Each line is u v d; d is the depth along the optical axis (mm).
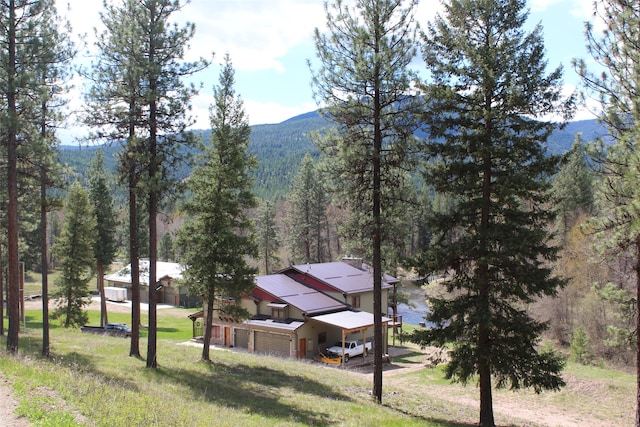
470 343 17250
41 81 19078
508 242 15672
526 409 23438
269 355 34906
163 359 24891
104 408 11375
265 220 73750
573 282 40188
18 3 18797
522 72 15812
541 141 15922
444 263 16641
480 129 16156
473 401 25156
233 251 24625
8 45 18922
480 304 16250
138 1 20344
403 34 17875
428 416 19047
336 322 35500
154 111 20484
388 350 40000
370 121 18422
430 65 17000
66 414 10398
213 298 25234
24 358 16078
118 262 107812
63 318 44750
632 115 13102
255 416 15336
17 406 10719
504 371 16297
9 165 19672
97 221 45031
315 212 69062
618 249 14141
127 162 20719
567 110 15555
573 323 40562
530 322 16844
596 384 25062
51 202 22734
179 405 14180
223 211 24328
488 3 15734
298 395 19938
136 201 23125
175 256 102000
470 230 17344
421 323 48312
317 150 19094
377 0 17625
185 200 23531
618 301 16328
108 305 65000
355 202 19203
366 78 17438
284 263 82188
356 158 18203
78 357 23141
